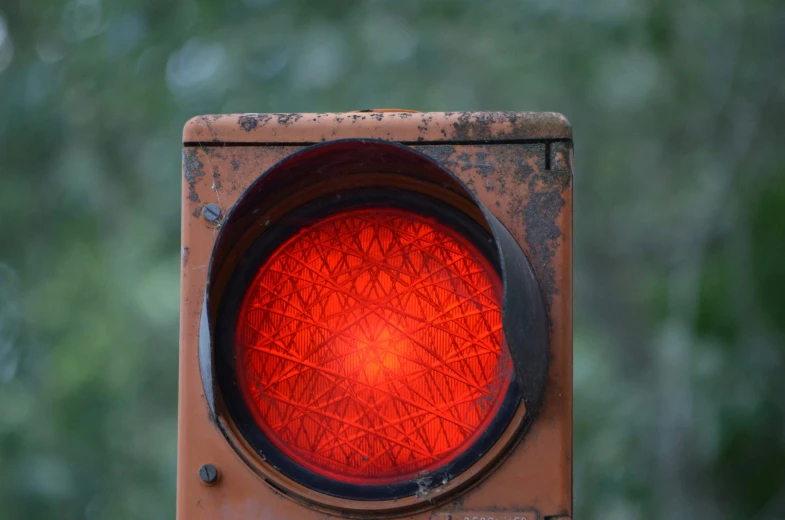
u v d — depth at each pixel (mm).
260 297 4254
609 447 14398
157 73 18828
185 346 4305
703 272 12555
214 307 4230
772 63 14500
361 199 4270
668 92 18391
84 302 19328
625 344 21875
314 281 4246
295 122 4387
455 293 4172
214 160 4398
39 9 20031
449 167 4273
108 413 18750
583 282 22484
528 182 4250
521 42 18266
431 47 18203
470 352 4137
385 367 4172
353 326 4199
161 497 19000
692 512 12234
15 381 18984
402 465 4117
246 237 4281
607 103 19188
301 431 4184
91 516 18391
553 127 4258
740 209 12664
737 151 13484
